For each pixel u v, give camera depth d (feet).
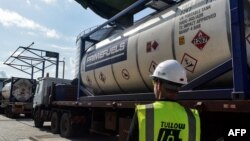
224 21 14.67
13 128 49.75
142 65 21.11
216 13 15.20
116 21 26.50
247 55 13.85
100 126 30.76
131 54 22.35
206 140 15.42
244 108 12.50
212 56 15.51
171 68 7.37
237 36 13.32
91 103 29.60
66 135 37.14
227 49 14.60
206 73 15.70
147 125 6.82
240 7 13.43
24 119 73.00
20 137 38.29
